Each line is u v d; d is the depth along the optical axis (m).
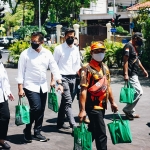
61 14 53.56
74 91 7.16
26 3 51.44
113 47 18.03
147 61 17.17
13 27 63.00
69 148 6.09
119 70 17.20
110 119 8.08
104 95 4.90
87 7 52.97
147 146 6.25
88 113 4.88
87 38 38.38
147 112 8.86
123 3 54.06
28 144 6.26
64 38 7.13
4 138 5.93
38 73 6.12
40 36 6.11
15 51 21.45
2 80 5.76
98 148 4.91
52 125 7.54
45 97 6.33
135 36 7.79
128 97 7.55
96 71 4.85
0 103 5.79
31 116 6.19
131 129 7.30
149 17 18.12
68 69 7.01
